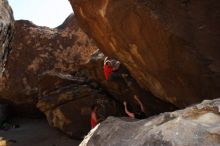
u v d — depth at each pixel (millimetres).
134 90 13570
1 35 8570
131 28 8055
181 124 3088
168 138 2984
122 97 15609
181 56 7383
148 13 7363
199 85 7484
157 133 3131
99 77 16578
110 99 16734
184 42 7059
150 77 9523
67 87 17719
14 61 21234
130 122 3812
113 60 14109
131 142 3293
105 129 3924
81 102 16906
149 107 12781
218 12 6633
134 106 14969
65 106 17047
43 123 19531
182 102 8555
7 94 20438
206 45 6836
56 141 16172
